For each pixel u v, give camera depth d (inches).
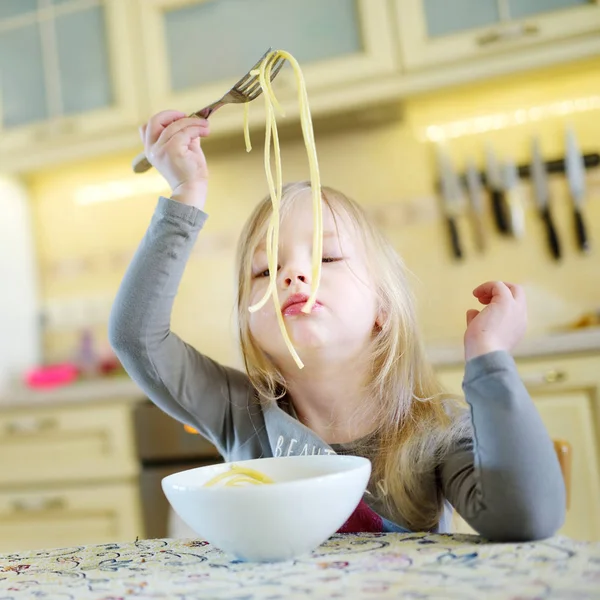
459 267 92.6
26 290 106.3
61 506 82.4
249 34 89.4
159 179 105.5
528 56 79.7
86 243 107.9
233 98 29.1
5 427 85.2
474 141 93.4
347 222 31.4
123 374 99.1
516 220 90.6
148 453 80.0
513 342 24.1
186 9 91.9
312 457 23.1
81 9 96.6
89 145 94.5
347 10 86.0
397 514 28.0
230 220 101.6
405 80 83.0
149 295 28.5
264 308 29.2
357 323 29.0
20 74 98.8
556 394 69.3
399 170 95.6
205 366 32.7
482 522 21.1
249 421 32.3
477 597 15.4
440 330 92.3
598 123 89.4
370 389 30.6
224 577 18.7
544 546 19.5
